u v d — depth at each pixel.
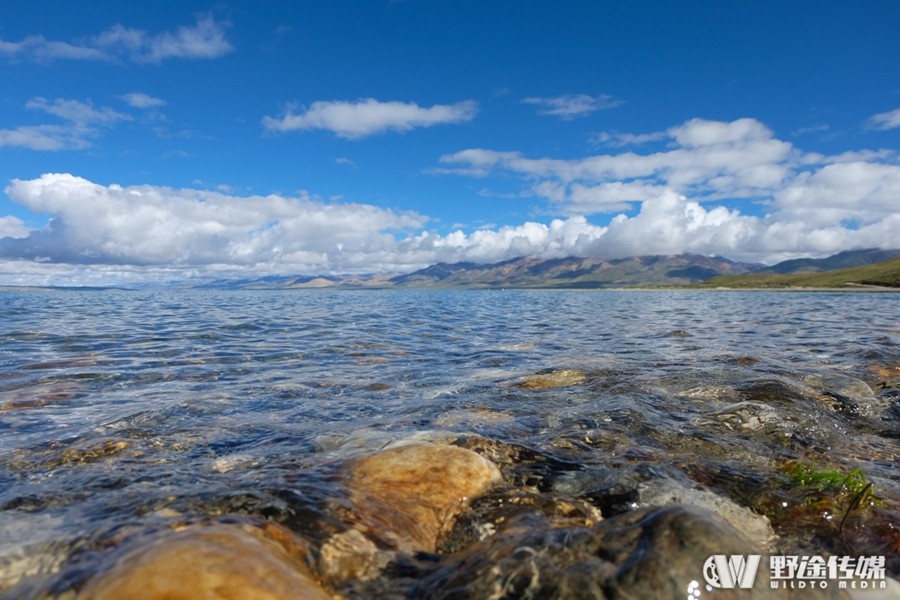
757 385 10.32
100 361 14.13
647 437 7.86
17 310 33.38
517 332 23.80
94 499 5.26
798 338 20.52
